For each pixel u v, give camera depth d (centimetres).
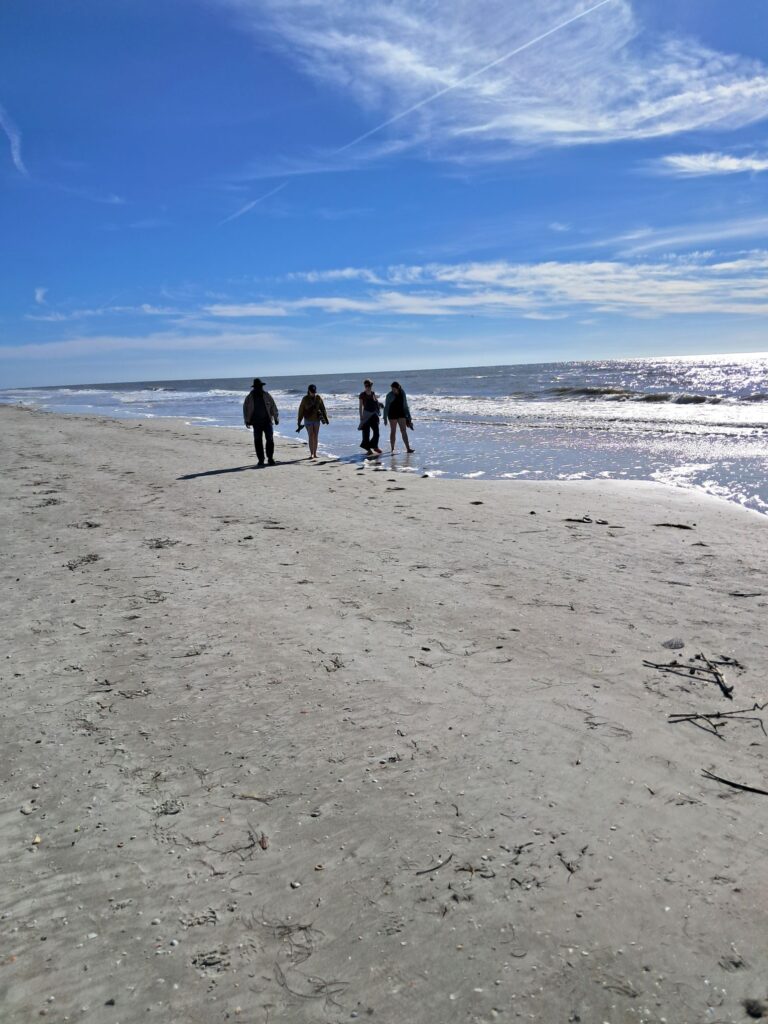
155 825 306
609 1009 211
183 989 225
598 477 1312
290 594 607
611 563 684
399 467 1506
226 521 912
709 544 749
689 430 1914
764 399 2833
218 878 274
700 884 258
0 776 346
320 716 395
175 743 371
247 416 1486
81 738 379
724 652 460
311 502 1045
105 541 811
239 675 449
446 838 289
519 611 552
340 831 297
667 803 307
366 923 248
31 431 2430
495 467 1479
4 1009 218
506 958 230
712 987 216
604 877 264
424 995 219
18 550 777
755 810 300
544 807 307
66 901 264
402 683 432
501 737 366
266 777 339
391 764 345
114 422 2895
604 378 5541
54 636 521
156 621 548
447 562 700
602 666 447
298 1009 216
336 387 6838
